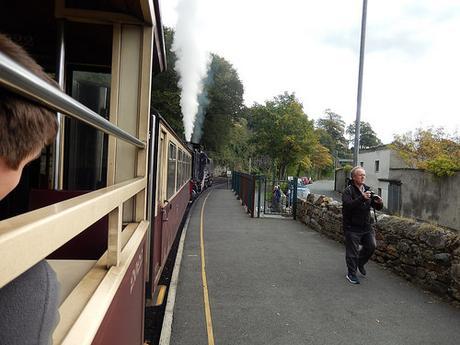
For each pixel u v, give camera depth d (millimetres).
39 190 2627
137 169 2719
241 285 5285
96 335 1159
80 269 1793
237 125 48156
